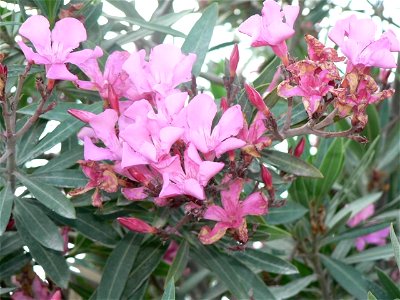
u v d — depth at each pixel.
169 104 0.29
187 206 0.31
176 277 0.35
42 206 0.36
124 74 0.33
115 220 0.38
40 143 0.34
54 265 0.36
